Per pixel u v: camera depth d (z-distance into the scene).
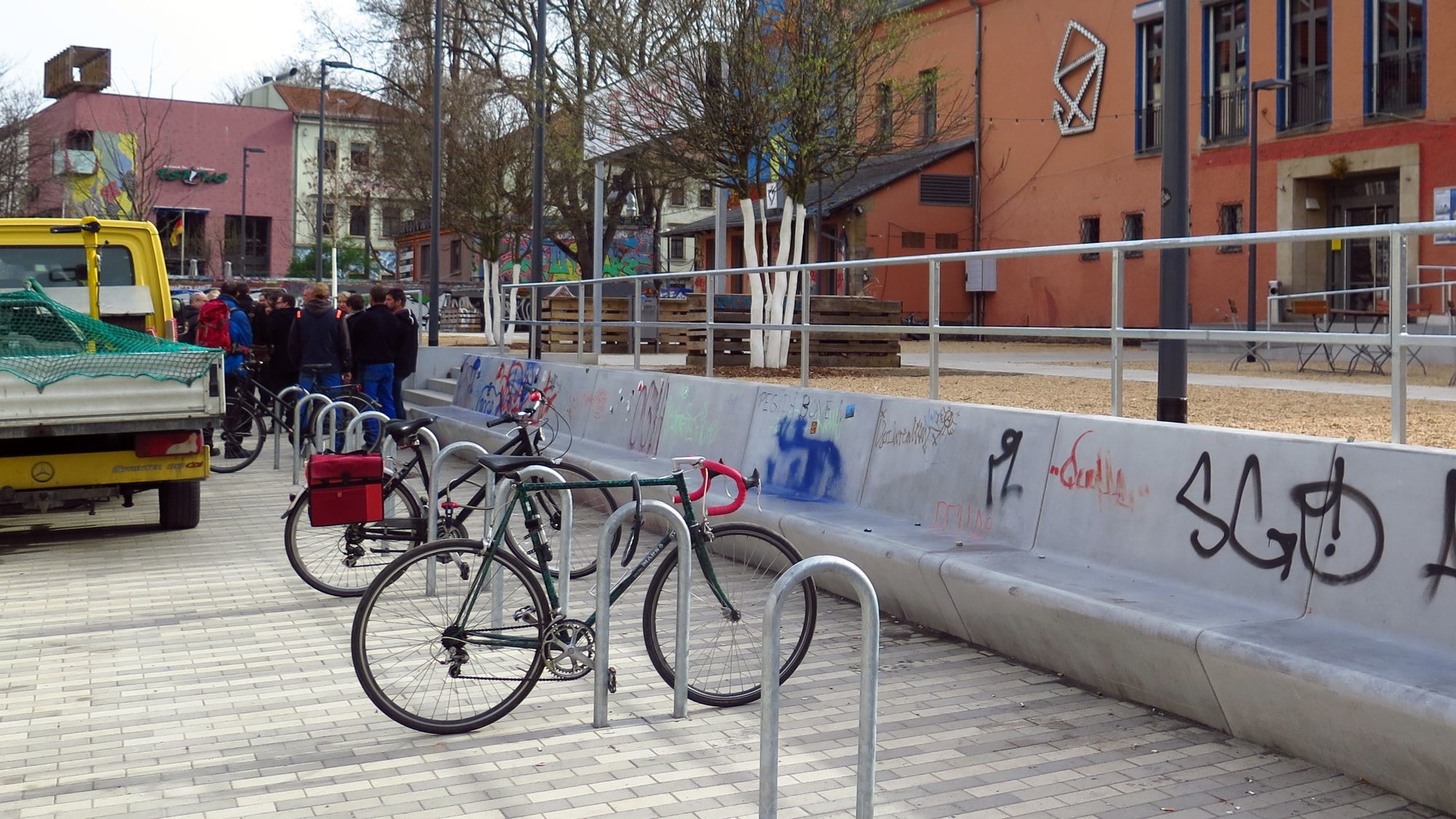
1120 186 29.16
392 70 35.72
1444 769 4.18
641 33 17.67
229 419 14.26
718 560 5.74
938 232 33.12
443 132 29.70
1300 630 5.07
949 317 10.39
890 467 8.20
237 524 10.81
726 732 5.29
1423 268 7.35
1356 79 24.39
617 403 12.63
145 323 11.66
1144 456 6.22
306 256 71.25
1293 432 7.07
